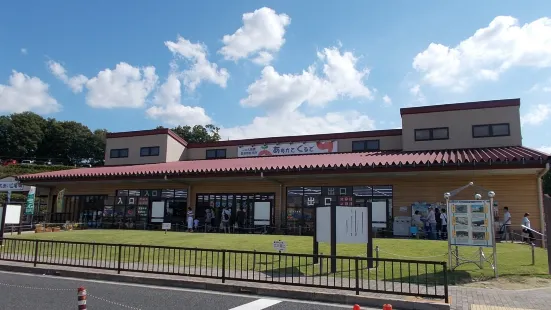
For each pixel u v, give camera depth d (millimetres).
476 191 19656
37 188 29062
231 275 9844
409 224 19906
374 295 7867
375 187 21375
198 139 63844
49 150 83000
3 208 16656
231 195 24453
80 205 28328
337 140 26375
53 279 9914
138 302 7578
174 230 24016
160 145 30531
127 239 17375
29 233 21172
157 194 26266
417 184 20688
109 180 25328
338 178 22094
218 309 7117
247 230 22969
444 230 18375
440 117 22938
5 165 66375
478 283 9164
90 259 12672
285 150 27719
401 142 24906
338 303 7770
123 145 31875
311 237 17562
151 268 10875
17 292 8336
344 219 10625
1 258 12102
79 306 5164
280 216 22969
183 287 9094
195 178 23156
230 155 29703
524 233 16750
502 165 17422
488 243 9961
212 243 15477
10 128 77188
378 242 15172
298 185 22953
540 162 16750
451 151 21172
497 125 21766
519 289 8672
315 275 9977
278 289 8344
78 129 86062
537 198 18688
